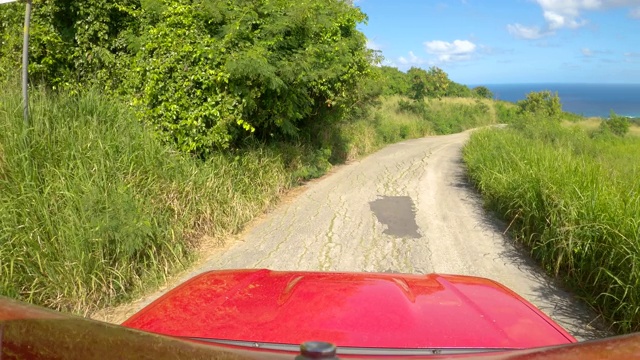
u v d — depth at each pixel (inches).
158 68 376.2
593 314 215.5
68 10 424.5
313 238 325.4
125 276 232.5
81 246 219.5
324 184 509.0
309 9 447.8
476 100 1982.0
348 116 742.5
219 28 393.4
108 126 306.2
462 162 675.4
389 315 82.2
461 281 110.1
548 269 264.4
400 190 478.3
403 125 1197.1
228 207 341.4
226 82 370.9
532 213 305.3
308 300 88.8
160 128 369.1
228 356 35.8
